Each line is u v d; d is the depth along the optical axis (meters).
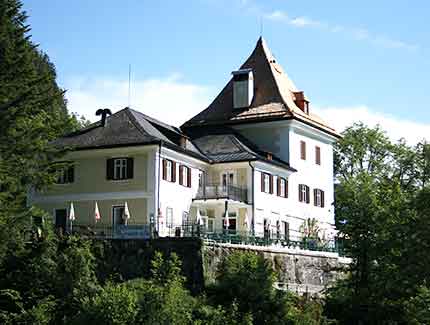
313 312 45.41
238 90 68.12
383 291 44.44
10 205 44.41
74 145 56.09
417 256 43.56
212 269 45.88
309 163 68.88
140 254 45.59
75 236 45.44
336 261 58.41
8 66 47.66
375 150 87.12
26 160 47.38
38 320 40.81
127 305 39.81
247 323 41.53
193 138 65.06
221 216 60.53
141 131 56.03
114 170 55.78
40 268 43.31
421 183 84.94
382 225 44.97
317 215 69.62
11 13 48.25
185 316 40.47
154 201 54.31
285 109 66.19
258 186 60.97
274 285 46.25
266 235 56.59
